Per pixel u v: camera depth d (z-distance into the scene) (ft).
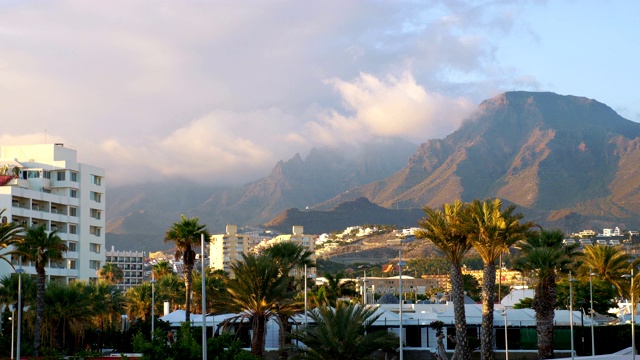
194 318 367.25
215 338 190.90
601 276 429.38
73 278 506.07
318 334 212.43
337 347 209.87
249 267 247.91
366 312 223.71
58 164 519.60
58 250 304.91
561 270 286.46
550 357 279.69
